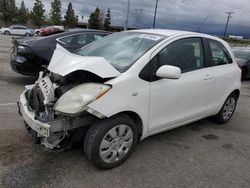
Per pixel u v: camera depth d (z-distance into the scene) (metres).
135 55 3.88
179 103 4.25
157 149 4.27
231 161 4.12
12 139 4.17
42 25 66.12
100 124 3.38
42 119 3.29
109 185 3.29
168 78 3.65
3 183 3.17
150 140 4.58
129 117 3.62
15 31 37.00
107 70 3.45
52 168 3.52
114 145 3.55
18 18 64.81
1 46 17.77
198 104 4.68
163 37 4.21
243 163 4.09
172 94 4.06
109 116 3.31
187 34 4.51
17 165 3.53
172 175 3.61
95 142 3.36
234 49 12.94
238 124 5.76
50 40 7.36
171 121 4.22
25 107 3.64
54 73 3.68
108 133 3.43
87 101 3.15
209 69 4.83
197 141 4.71
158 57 3.92
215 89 4.97
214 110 5.16
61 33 7.66
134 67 3.64
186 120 4.52
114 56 4.04
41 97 3.43
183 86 4.22
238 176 3.73
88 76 3.56
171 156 4.09
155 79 3.82
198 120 5.29
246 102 7.79
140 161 3.86
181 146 4.46
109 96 3.31
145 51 3.90
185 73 4.33
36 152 3.85
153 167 3.75
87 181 3.33
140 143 4.43
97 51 4.35
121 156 3.67
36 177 3.32
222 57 5.27
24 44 7.10
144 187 3.32
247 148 4.61
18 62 7.10
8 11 61.78
